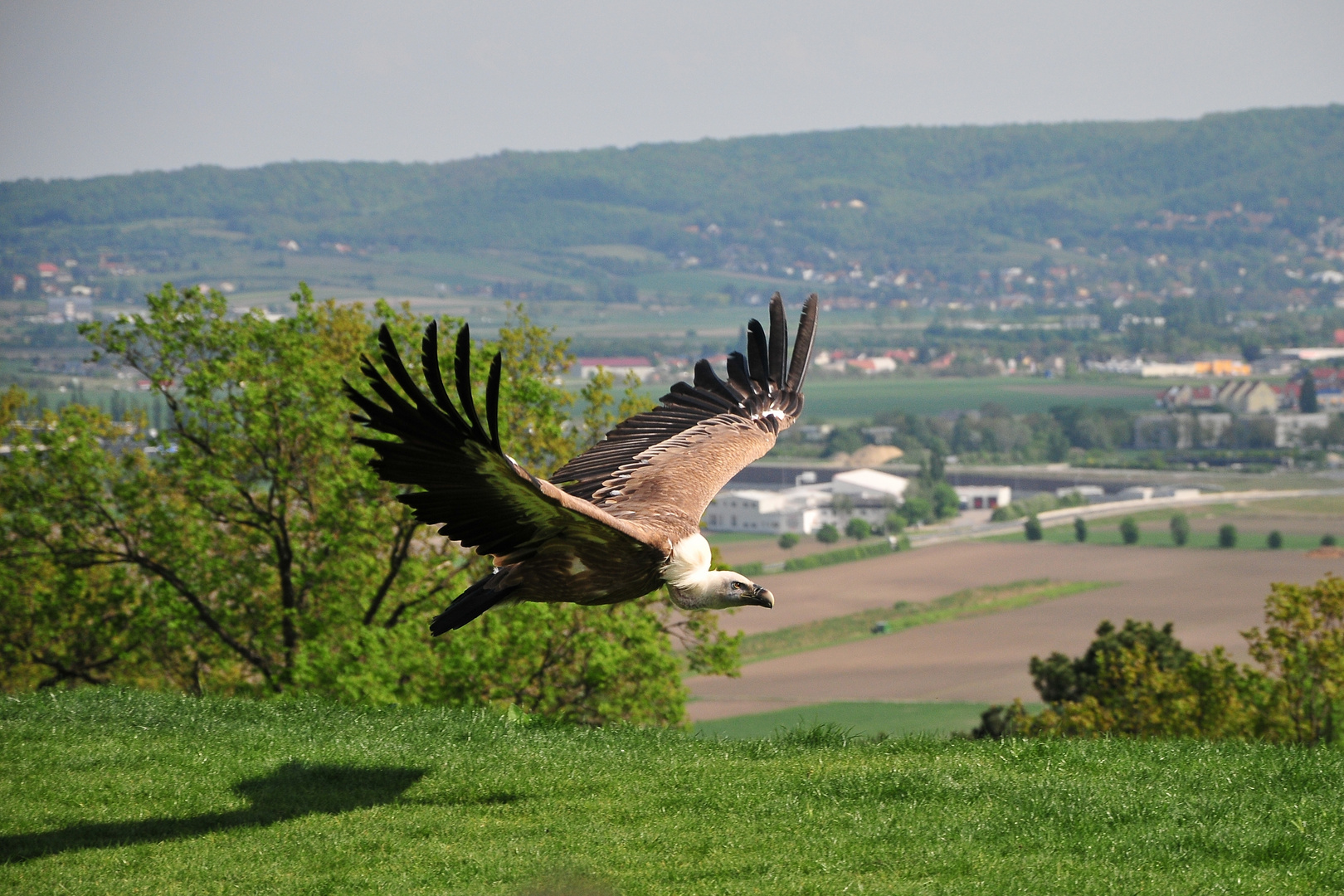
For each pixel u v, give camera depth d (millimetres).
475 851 9406
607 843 9586
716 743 12812
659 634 28031
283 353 28469
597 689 26703
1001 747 12219
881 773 11070
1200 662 37281
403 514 27172
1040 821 9969
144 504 30078
